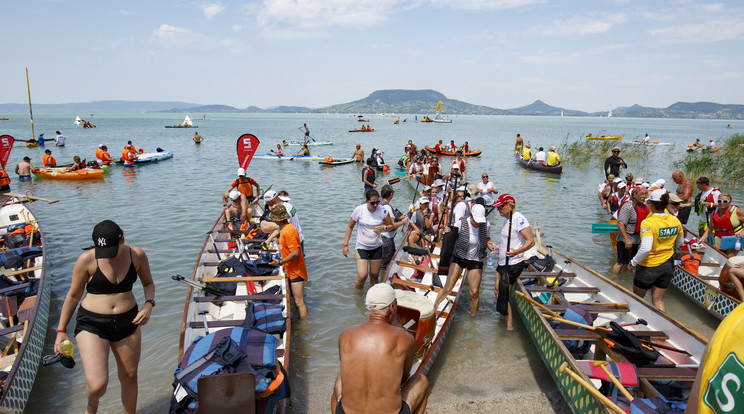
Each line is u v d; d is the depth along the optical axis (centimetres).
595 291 681
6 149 1630
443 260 639
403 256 851
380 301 331
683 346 512
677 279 806
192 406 393
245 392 359
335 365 566
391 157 3161
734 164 2025
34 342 527
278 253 829
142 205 1426
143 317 403
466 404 495
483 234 651
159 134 5562
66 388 515
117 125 8888
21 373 462
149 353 581
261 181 1956
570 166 2659
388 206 762
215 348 416
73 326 654
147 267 415
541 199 1627
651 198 608
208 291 611
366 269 748
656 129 10531
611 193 1356
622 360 464
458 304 743
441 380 539
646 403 388
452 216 713
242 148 1293
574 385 425
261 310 565
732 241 855
